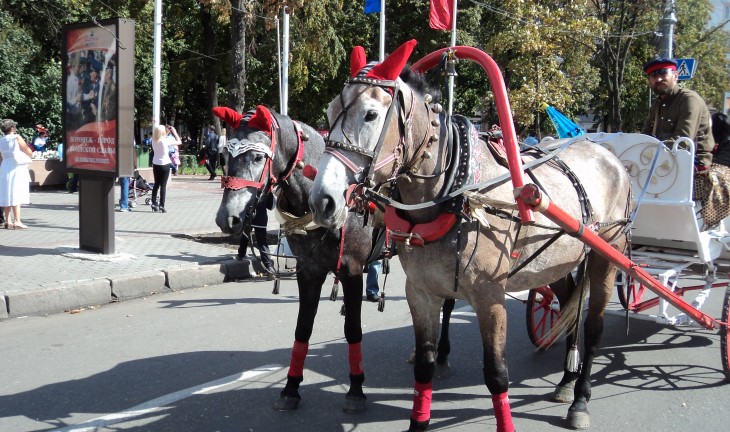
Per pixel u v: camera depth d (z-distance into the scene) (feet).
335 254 15.24
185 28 105.70
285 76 60.64
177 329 22.49
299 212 15.75
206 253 33.32
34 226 40.06
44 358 19.30
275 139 15.29
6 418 14.99
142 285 27.40
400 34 98.53
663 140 19.01
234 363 18.94
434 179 11.91
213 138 81.51
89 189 31.71
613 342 21.15
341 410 15.70
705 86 97.71
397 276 32.07
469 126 12.73
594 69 88.53
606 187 16.24
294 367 15.72
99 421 14.85
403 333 22.03
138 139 128.36
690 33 96.84
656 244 19.86
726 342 17.07
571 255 14.79
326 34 83.56
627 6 74.33
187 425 14.73
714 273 18.86
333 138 10.64
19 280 26.00
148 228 40.96
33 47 88.84
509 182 12.91
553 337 16.99
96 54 30.63
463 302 26.32
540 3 75.66
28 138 87.86
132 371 18.21
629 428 14.70
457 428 14.62
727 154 21.53
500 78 12.03
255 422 14.96
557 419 15.14
